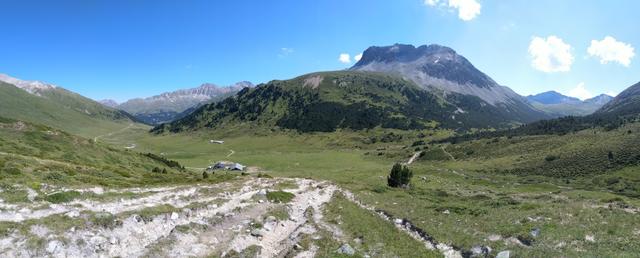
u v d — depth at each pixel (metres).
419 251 29.16
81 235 24.61
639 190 100.56
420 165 184.12
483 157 179.00
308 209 45.28
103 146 113.56
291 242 30.69
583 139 165.38
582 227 31.47
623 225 31.55
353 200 58.09
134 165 109.50
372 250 29.06
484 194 78.69
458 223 37.44
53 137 102.06
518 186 113.12
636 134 152.62
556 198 63.66
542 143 176.38
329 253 27.52
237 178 85.75
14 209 27.36
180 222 32.25
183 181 70.19
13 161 52.00
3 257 19.94
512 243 28.84
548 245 27.45
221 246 28.17
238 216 36.97
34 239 22.23
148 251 24.80
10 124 100.88
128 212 30.20
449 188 99.19
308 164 191.12
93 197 36.41
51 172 48.19
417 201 57.47
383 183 106.06
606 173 125.06
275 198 50.50
